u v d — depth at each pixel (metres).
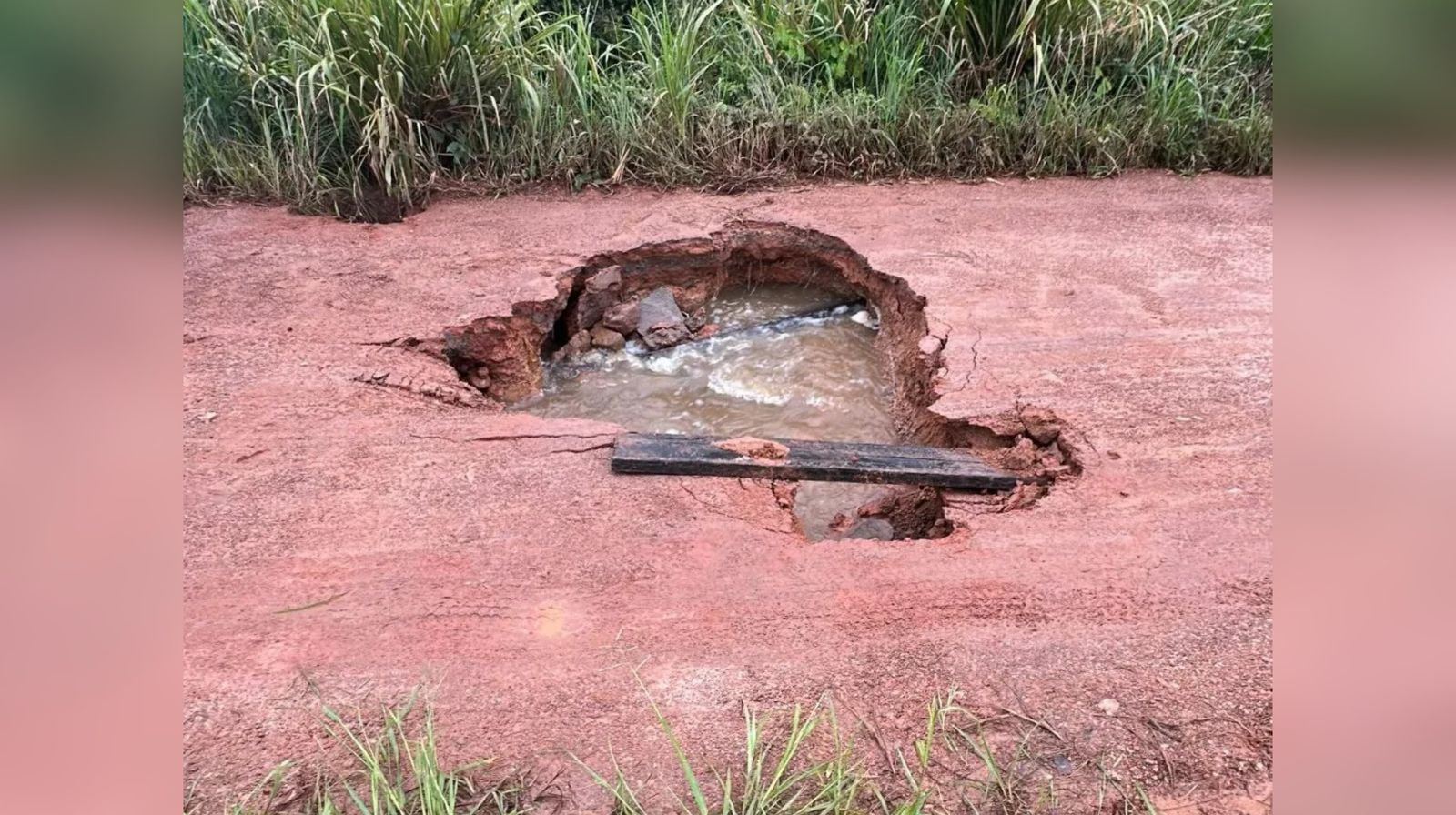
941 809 1.91
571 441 3.04
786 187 5.10
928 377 3.55
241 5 5.15
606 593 2.43
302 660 2.23
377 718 2.10
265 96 5.12
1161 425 3.13
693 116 5.30
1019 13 5.52
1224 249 4.39
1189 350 3.56
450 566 2.52
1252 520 2.70
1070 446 3.04
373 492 2.79
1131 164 5.32
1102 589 2.46
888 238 4.50
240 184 4.82
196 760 1.99
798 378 4.07
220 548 2.56
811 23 5.95
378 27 4.75
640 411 3.86
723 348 4.32
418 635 2.30
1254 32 5.87
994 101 5.35
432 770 1.89
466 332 3.75
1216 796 1.94
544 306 3.99
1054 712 2.12
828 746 2.03
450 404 3.32
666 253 4.48
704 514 2.72
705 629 2.33
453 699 2.14
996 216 4.74
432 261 4.23
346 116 4.89
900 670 2.22
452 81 5.02
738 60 5.79
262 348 3.51
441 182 4.98
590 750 2.02
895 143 5.23
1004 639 2.30
